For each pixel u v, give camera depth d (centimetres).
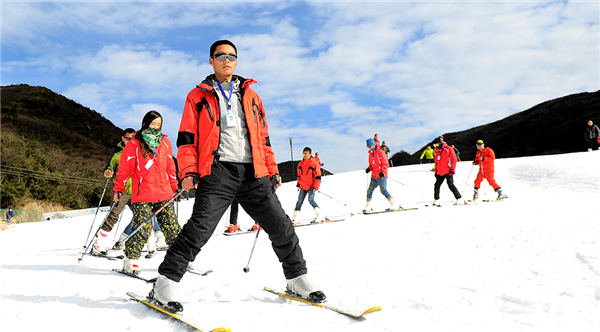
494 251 388
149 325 222
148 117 384
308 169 788
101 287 324
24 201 3825
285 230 262
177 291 244
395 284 301
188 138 243
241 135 250
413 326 216
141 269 416
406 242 469
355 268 361
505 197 953
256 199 256
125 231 516
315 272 355
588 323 211
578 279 283
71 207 4278
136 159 383
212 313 239
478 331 207
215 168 243
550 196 923
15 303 275
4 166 3912
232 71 253
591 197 813
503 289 275
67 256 525
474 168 1595
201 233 241
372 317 231
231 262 429
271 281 325
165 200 393
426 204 986
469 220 590
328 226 691
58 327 224
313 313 238
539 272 308
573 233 425
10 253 605
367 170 910
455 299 261
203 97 246
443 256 385
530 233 447
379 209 985
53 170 4606
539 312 231
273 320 227
